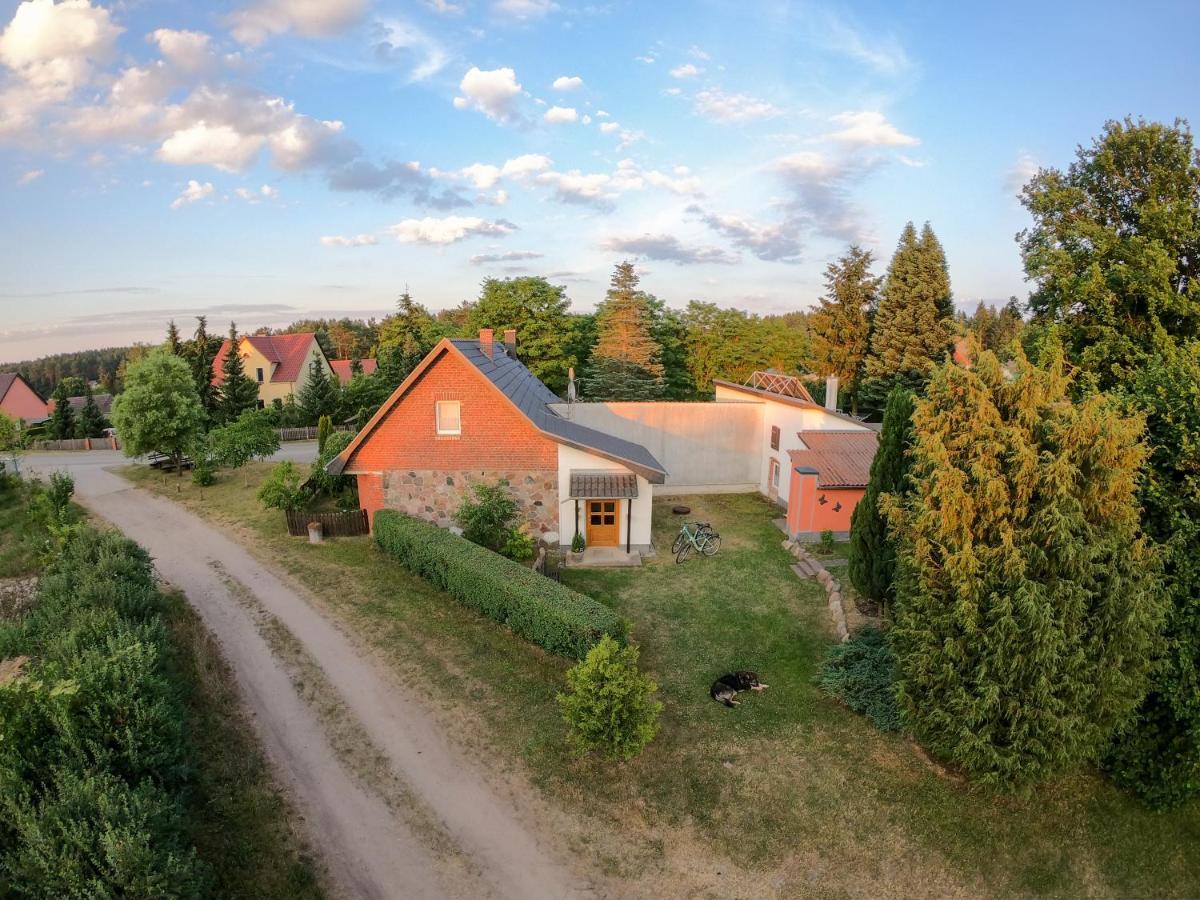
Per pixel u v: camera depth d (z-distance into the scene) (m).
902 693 11.22
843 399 57.88
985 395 10.25
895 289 50.50
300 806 10.76
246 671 14.60
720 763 12.00
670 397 68.69
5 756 8.11
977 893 9.61
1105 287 23.81
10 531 24.61
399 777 11.49
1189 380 11.22
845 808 10.99
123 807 7.74
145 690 9.93
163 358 34.88
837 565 20.95
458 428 22.39
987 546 10.21
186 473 35.00
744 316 72.06
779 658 15.80
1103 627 9.87
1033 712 9.90
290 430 53.44
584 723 11.34
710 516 27.69
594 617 14.43
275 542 23.12
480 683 14.30
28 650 12.70
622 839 10.32
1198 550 10.34
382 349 66.38
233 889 9.08
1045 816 10.95
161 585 19.23
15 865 7.08
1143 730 11.14
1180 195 24.12
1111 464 9.77
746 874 9.77
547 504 22.77
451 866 9.77
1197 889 10.00
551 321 58.03
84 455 43.69
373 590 19.02
